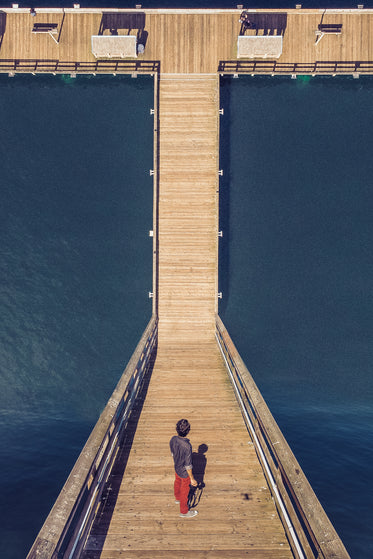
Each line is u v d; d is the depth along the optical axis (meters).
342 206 19.27
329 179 19.47
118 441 8.01
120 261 19.16
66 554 4.55
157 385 11.60
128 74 19.97
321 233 19.08
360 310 18.41
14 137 19.84
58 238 19.27
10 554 9.62
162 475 7.42
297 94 20.06
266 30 19.81
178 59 19.61
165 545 5.87
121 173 19.70
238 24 19.72
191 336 16.55
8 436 14.20
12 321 18.22
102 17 19.78
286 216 19.23
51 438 14.15
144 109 20.05
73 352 17.84
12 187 19.52
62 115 20.03
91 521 5.77
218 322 14.28
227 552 5.76
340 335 18.02
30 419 15.28
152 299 18.66
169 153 18.53
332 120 19.94
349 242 18.98
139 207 19.50
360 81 20.11
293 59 19.81
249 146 19.72
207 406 10.27
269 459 6.48
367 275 18.70
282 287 18.70
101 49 19.09
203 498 6.83
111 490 6.99
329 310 18.42
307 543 4.73
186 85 19.44
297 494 4.47
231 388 11.41
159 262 17.52
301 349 17.75
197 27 19.67
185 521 6.30
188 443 6.08
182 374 12.47
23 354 17.62
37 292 18.69
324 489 11.28
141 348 10.10
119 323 18.52
